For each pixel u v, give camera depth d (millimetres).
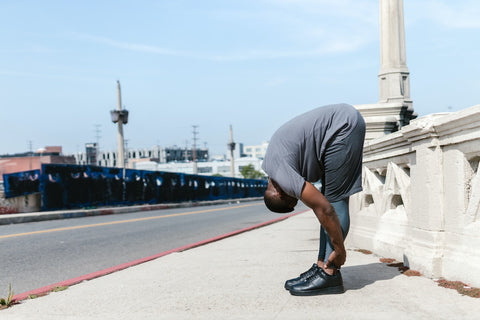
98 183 18203
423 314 2516
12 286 4602
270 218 14148
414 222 3736
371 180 5043
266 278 3771
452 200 3277
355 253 4945
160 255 5793
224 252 5715
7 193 14930
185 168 165125
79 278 4328
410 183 3961
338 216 3074
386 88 7238
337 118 2912
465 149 3086
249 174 142500
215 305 2955
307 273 3191
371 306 2721
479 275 2896
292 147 2869
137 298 3295
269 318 2598
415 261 3602
